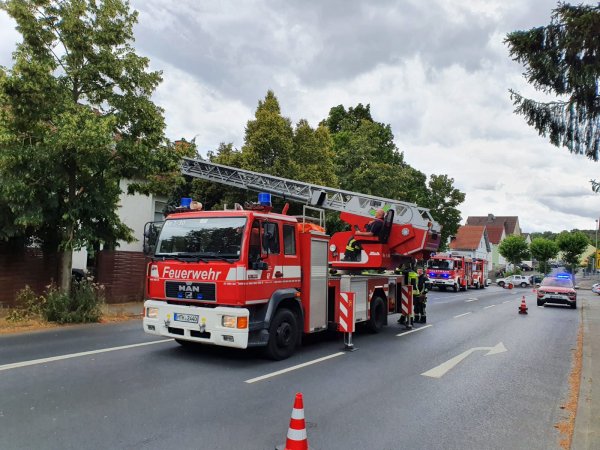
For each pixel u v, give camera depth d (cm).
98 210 1204
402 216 1216
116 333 1034
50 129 1088
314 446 464
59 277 1303
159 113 1270
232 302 748
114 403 558
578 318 1814
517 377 796
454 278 3544
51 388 605
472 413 594
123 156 1191
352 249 1220
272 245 820
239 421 517
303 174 2152
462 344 1091
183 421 510
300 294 895
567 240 7144
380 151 3531
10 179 1053
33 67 1039
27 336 960
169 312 804
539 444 501
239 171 1520
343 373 760
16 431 463
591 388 719
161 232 858
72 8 1142
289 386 668
